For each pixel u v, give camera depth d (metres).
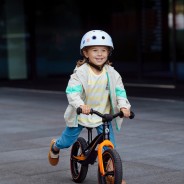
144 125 15.41
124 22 25.92
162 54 24.64
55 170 10.68
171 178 9.88
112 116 8.67
